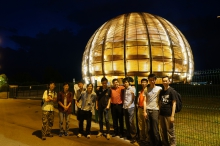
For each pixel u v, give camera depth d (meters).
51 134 7.36
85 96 7.39
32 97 23.86
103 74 24.94
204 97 6.72
